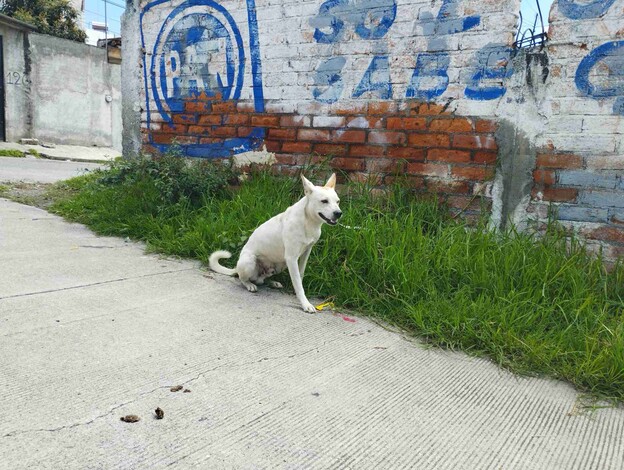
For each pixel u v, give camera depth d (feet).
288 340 9.60
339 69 16.15
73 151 59.00
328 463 6.01
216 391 7.41
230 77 18.38
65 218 18.60
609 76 12.48
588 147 12.88
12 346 8.15
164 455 5.84
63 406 6.61
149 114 20.71
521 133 13.62
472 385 8.48
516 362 9.36
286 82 17.20
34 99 57.82
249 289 12.32
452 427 7.10
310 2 16.37
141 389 7.25
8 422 6.14
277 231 11.78
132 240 16.37
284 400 7.36
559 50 12.96
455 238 13.21
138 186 18.65
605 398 8.34
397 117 15.34
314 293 12.43
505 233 13.38
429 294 11.32
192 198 17.57
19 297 10.36
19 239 15.20
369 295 11.80
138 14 20.33
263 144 17.97
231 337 9.45
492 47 13.80
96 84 65.00
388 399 7.71
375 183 15.84
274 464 5.88
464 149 14.44
